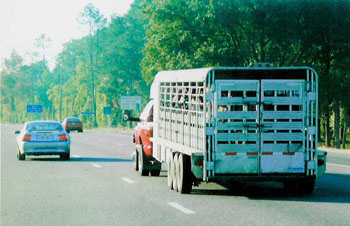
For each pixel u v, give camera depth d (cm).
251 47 5550
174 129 1933
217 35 5591
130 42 14300
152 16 5750
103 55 15000
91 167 2675
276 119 1650
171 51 5697
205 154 1623
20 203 1554
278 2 5188
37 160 3127
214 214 1347
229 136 1628
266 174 1648
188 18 5556
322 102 5869
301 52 5631
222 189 1847
